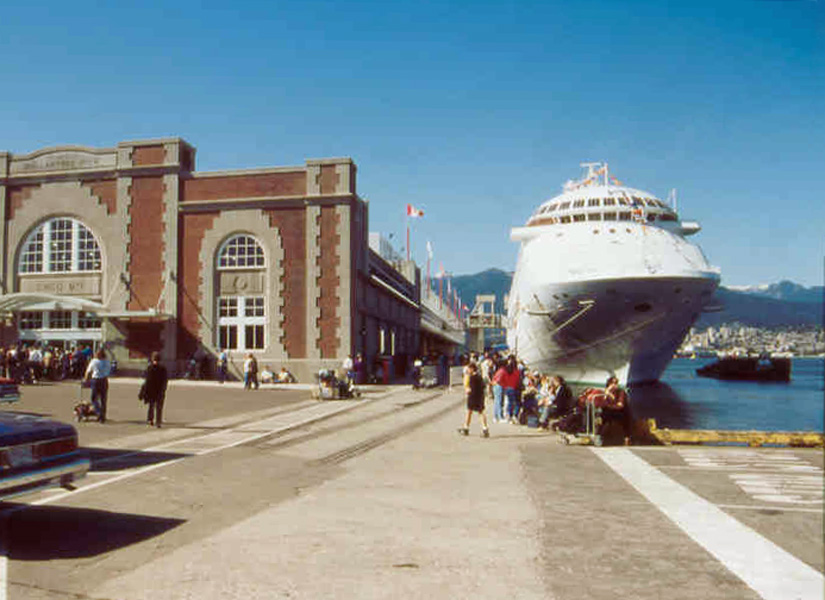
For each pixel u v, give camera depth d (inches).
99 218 1362.0
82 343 1357.0
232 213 1312.7
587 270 1425.9
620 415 538.0
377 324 1583.4
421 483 371.6
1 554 229.1
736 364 4261.8
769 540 258.4
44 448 243.4
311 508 305.9
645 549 244.2
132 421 643.5
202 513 293.0
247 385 1083.3
